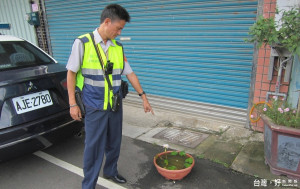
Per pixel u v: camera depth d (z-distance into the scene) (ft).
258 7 10.87
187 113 14.66
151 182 8.86
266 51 10.91
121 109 7.91
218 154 10.46
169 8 13.60
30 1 20.74
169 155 9.64
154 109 16.01
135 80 8.28
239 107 12.72
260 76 11.36
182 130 13.03
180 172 8.41
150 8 14.30
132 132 12.96
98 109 7.19
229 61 12.42
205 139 11.89
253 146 10.93
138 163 10.09
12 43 10.91
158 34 14.46
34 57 11.14
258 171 9.20
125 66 8.07
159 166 8.79
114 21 6.61
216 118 13.62
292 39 8.20
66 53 19.88
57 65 11.16
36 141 8.92
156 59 15.03
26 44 11.45
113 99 7.32
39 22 20.40
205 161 10.05
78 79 7.30
